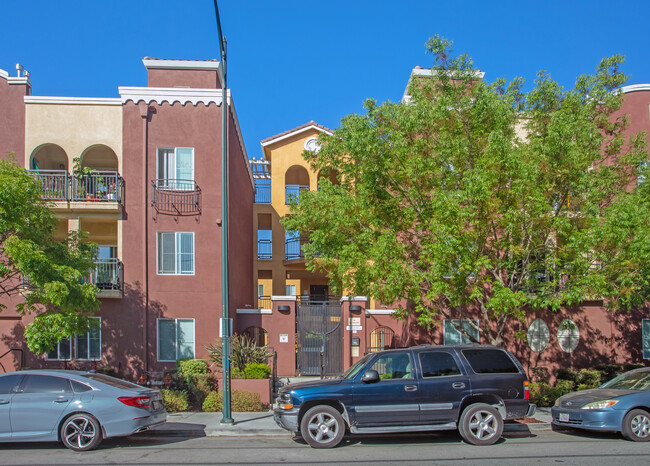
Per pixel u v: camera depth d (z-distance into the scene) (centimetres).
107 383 1007
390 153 1301
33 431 960
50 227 1436
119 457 918
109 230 1973
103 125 1783
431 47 1365
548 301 1233
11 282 1675
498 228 1320
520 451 955
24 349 1675
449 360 1045
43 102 1775
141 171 1769
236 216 2041
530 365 1911
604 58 1446
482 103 1295
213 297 1748
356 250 1340
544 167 1286
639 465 843
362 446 1013
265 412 1373
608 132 1534
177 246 1759
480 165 1255
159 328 1725
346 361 1894
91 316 1686
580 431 1173
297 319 2005
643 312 1948
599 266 1259
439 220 1215
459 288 1238
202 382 1498
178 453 953
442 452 952
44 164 1906
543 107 1448
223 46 1266
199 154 1800
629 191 1489
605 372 1806
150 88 1797
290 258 2595
